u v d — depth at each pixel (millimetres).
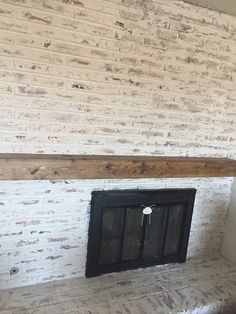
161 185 2566
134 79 2209
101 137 2209
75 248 2346
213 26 2404
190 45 2352
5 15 1766
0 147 1929
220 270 2760
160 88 2324
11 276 2168
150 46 2203
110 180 2348
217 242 3020
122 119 2248
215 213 2914
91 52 2027
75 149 2143
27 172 1854
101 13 1997
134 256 2602
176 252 2787
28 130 1973
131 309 2139
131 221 2520
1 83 1840
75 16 1932
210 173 2541
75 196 2248
